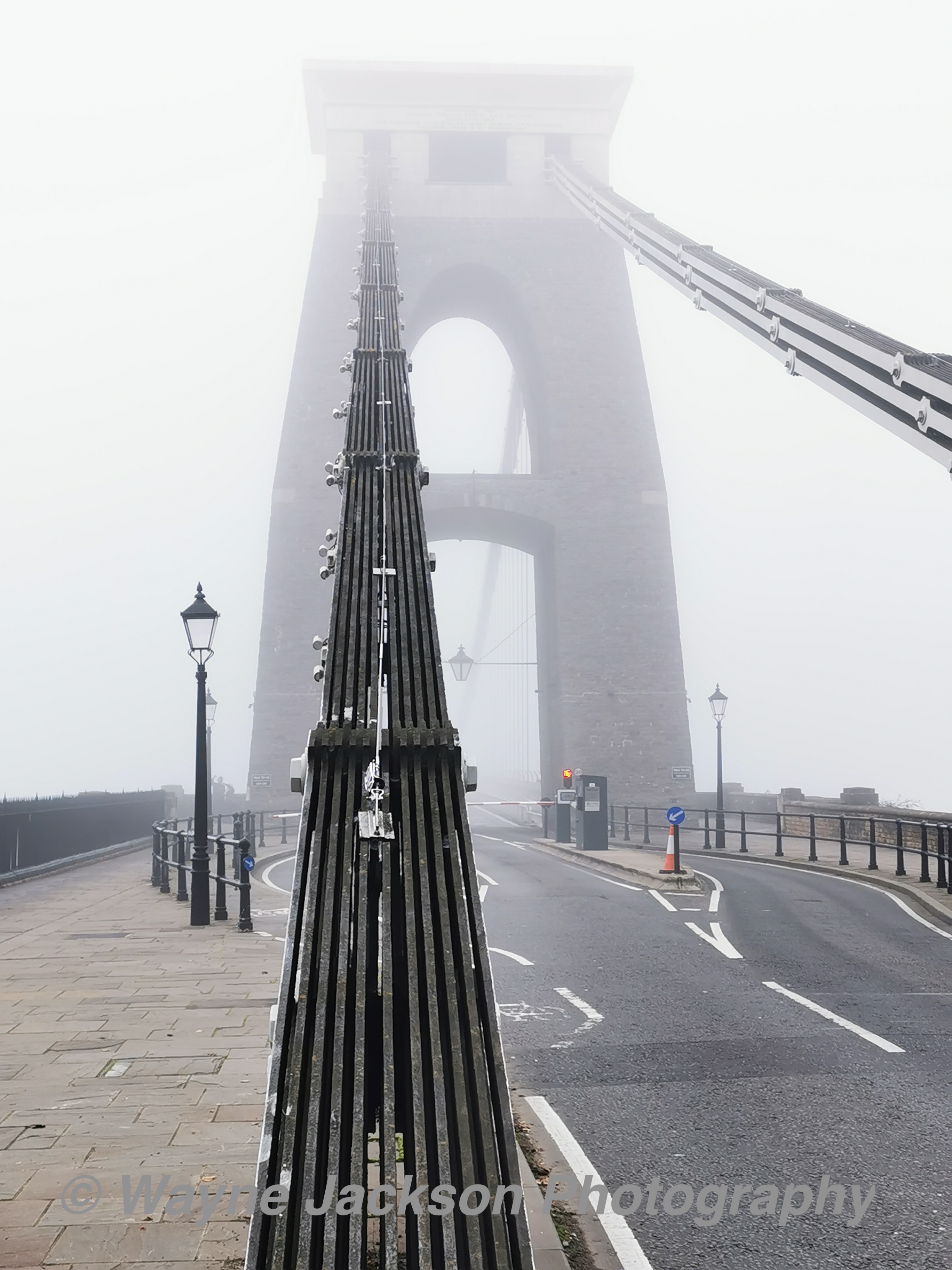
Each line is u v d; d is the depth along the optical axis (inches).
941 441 553.6
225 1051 316.5
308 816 220.2
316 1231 155.9
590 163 2110.0
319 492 1909.4
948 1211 213.3
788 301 892.6
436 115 2111.2
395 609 299.6
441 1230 162.2
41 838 904.3
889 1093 289.3
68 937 539.2
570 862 1013.8
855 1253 195.3
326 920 198.1
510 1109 167.0
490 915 628.1
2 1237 191.6
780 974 455.2
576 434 1982.0
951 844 756.0
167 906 669.9
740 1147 249.6
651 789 1824.6
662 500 1953.7
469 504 1934.1
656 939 542.9
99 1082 285.7
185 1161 228.4
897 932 557.6
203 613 607.2
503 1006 397.7
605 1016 382.0
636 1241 201.0
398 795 230.8
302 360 1984.5
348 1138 170.1
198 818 587.8
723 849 1102.4
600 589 1909.4
